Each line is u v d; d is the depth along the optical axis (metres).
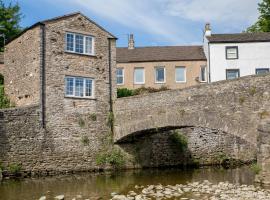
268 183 19.09
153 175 25.78
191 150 31.48
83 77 28.03
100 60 28.92
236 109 21.09
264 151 19.23
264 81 20.22
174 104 24.06
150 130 26.16
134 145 29.11
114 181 22.92
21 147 24.70
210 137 32.38
